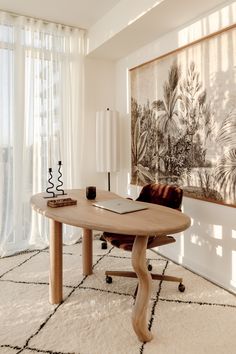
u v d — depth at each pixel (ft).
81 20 11.00
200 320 6.34
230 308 6.81
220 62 7.70
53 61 11.20
